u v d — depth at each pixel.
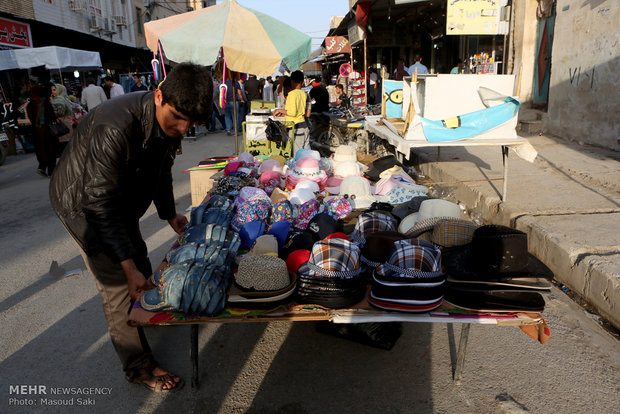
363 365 2.66
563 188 5.05
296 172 4.49
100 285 2.27
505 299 2.25
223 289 2.21
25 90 11.70
